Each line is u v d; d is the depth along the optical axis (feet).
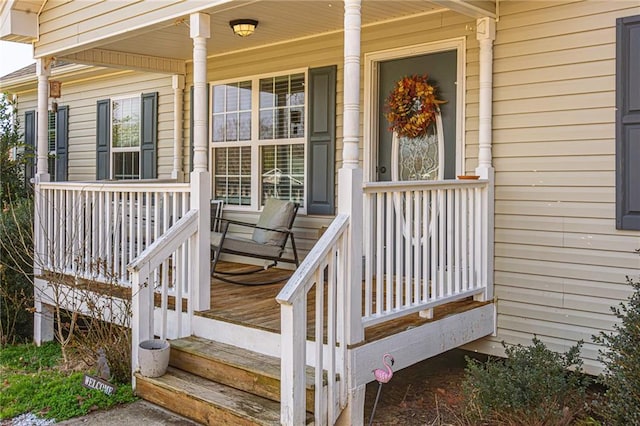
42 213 19.72
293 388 10.09
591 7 13.71
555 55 14.25
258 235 19.22
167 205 14.99
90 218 17.66
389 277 11.95
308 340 11.81
